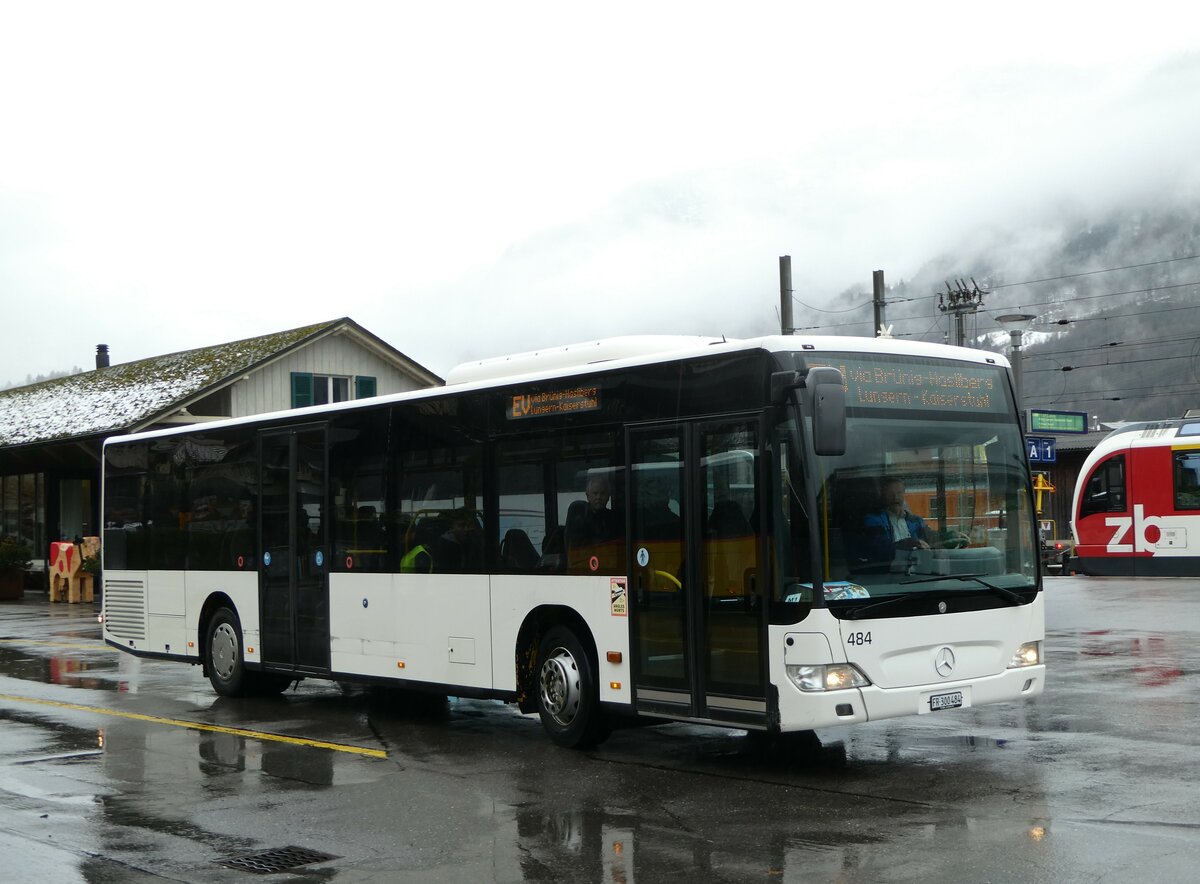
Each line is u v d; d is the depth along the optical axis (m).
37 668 18.56
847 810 8.39
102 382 40.00
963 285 38.75
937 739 10.85
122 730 12.66
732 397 9.67
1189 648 17.36
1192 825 7.76
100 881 7.20
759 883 6.80
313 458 13.70
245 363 34.62
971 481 9.98
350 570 13.12
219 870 7.40
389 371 37.94
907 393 9.79
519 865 7.33
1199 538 32.09
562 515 10.97
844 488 9.30
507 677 11.42
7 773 10.42
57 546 33.16
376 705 14.27
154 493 16.16
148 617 16.16
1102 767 9.52
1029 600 10.02
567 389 11.01
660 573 10.12
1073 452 58.06
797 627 9.09
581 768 10.12
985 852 7.25
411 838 8.03
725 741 11.18
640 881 6.93
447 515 12.08
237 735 12.27
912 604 9.40
